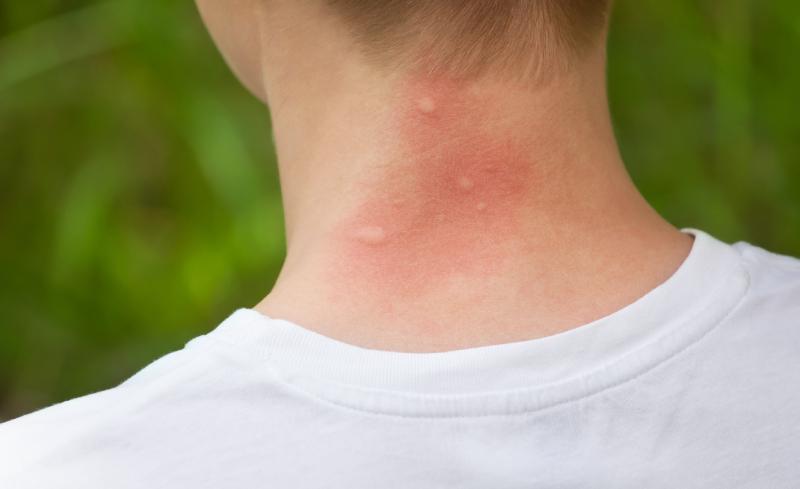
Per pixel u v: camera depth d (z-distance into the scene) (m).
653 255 0.63
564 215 0.62
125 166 1.70
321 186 0.63
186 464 0.59
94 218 1.65
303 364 0.60
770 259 0.65
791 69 1.53
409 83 0.61
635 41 1.62
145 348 1.58
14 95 1.71
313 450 0.59
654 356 0.60
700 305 0.62
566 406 0.59
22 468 0.60
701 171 1.57
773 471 0.60
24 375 1.67
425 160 0.62
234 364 0.60
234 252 1.63
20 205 1.77
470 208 0.61
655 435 0.59
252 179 1.61
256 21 0.66
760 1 1.54
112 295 1.67
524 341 0.60
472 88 0.61
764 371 0.61
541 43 0.61
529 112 0.62
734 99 1.51
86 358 1.66
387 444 0.59
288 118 0.65
